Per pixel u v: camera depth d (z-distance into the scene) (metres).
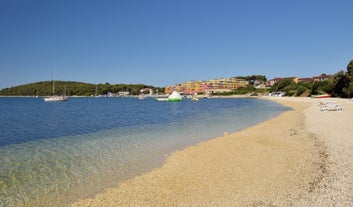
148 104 91.94
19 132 25.69
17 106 81.62
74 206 9.09
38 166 13.53
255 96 163.62
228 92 193.25
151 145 18.52
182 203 9.03
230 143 18.28
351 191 8.80
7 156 15.59
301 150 15.29
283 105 68.88
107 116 44.47
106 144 19.03
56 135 23.56
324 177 10.35
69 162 14.23
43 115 47.38
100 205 9.12
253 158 14.14
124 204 9.14
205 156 15.02
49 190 10.45
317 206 7.98
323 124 24.36
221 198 9.24
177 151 16.52
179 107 69.50
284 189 9.64
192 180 11.17
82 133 24.67
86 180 11.52
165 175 11.93
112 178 11.74
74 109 66.06
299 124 26.03
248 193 9.52
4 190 10.45
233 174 11.66
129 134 23.56
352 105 47.53
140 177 11.78
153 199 9.46
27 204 9.28
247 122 31.27
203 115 42.41
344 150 14.17
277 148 16.20
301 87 127.00
